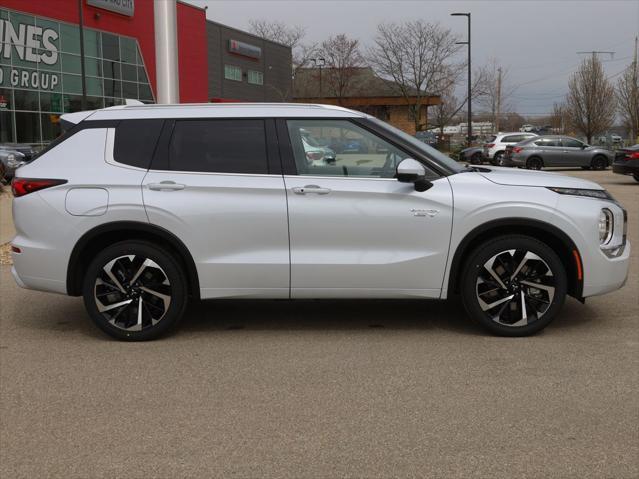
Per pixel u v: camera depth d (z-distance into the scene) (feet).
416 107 167.32
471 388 13.58
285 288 16.66
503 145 104.47
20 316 19.80
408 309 20.03
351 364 15.15
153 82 132.87
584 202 16.43
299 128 16.81
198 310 20.17
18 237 17.17
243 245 16.53
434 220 16.33
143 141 16.89
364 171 16.65
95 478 10.18
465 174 16.87
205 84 155.22
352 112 16.93
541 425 11.83
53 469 10.46
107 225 16.48
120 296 16.89
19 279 17.12
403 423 11.98
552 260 16.35
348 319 18.98
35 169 16.98
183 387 13.84
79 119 17.28
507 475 10.12
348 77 185.26
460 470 10.28
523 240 16.31
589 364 14.90
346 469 10.34
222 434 11.61
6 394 13.56
